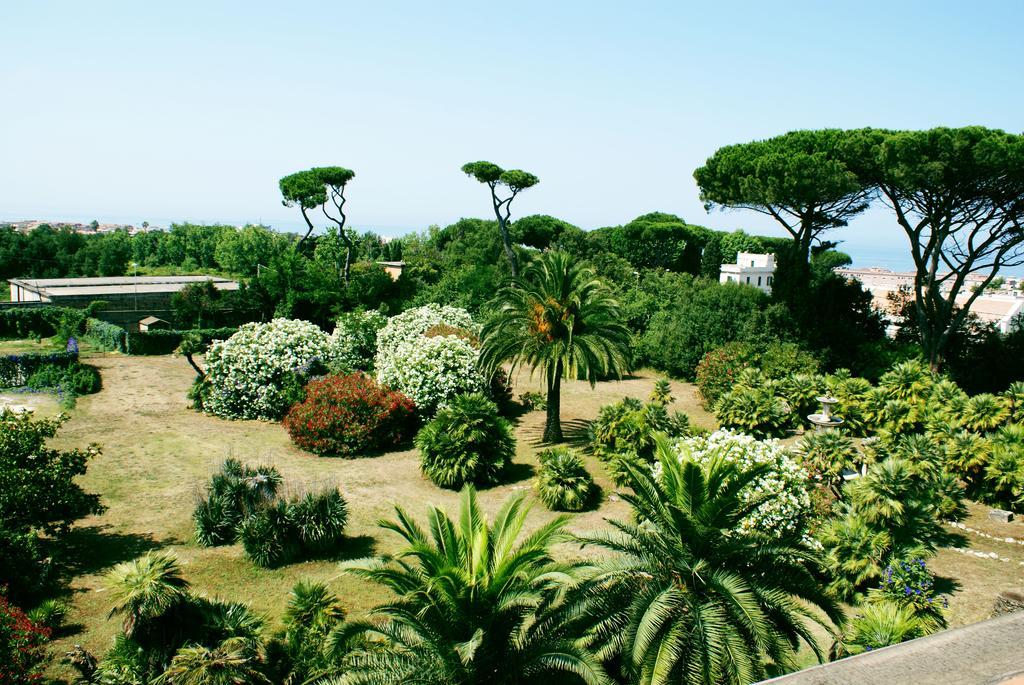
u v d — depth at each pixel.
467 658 6.23
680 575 8.06
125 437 19.11
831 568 10.84
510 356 18.95
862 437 20.27
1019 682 1.40
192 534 12.91
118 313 38.06
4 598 8.32
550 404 19.34
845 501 13.35
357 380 19.39
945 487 14.55
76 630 9.39
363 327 26.83
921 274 23.86
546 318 18.41
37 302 39.16
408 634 7.47
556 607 8.02
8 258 66.69
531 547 7.75
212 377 21.62
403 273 41.09
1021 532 13.96
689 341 28.73
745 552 8.11
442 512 8.24
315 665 7.79
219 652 7.41
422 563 7.45
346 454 18.27
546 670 7.32
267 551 11.66
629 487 15.66
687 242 61.53
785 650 7.28
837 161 21.47
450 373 20.38
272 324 23.41
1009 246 21.72
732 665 7.17
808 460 15.12
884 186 22.70
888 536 11.03
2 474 10.97
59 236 71.56
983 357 24.05
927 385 19.44
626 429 16.92
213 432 19.95
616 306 19.03
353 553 12.32
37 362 25.55
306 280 36.06
